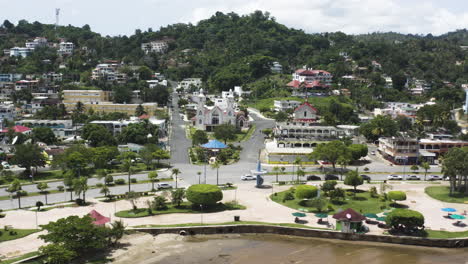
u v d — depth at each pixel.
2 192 132.00
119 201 123.81
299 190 119.69
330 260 90.94
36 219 106.81
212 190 115.19
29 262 83.88
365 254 94.19
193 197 113.75
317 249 96.62
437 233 101.56
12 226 101.81
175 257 90.81
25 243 92.44
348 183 130.75
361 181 130.88
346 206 120.25
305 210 116.69
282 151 188.25
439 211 117.69
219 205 120.12
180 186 139.50
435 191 136.12
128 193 119.31
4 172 146.62
